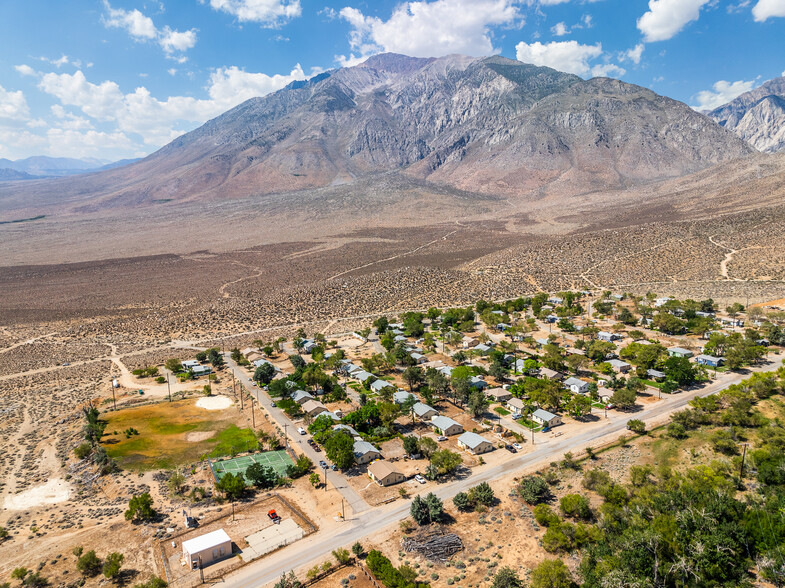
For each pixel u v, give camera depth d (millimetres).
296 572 60312
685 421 88938
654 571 53125
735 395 93500
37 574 60750
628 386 106812
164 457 89750
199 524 70125
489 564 59969
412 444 86562
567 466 80250
